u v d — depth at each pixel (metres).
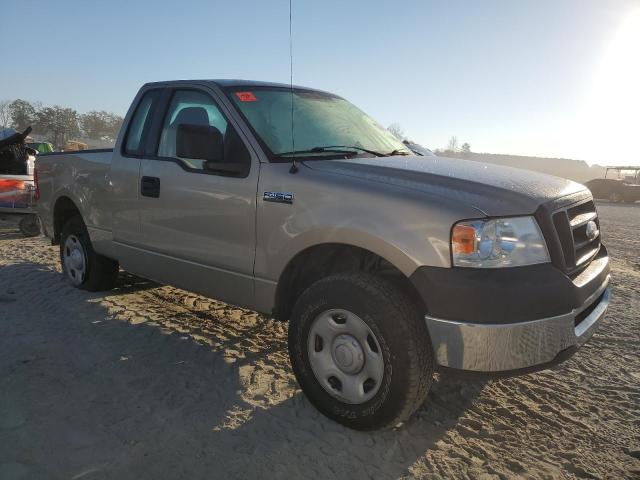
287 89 4.06
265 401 3.20
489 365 2.52
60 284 5.49
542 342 2.56
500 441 2.91
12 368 3.52
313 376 3.01
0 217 8.54
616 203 32.03
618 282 6.89
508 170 3.36
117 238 4.43
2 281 5.58
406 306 2.67
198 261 3.71
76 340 4.04
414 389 2.65
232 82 3.87
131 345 3.98
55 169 5.23
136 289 5.42
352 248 2.93
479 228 2.54
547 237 2.67
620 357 4.16
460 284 2.50
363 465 2.62
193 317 4.67
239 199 3.34
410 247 2.62
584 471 2.66
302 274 3.28
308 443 2.78
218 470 2.53
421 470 2.61
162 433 2.82
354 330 2.80
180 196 3.73
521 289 2.50
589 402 3.40
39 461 2.55
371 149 3.82
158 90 4.25
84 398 3.17
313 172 3.10
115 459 2.59
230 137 3.50
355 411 2.84
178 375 3.51
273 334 4.33
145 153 4.14
